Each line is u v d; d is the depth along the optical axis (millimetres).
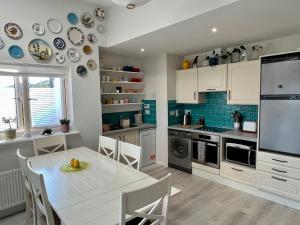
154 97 4270
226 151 3209
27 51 2592
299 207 2516
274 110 2541
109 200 1416
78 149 2727
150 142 4227
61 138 2787
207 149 3441
